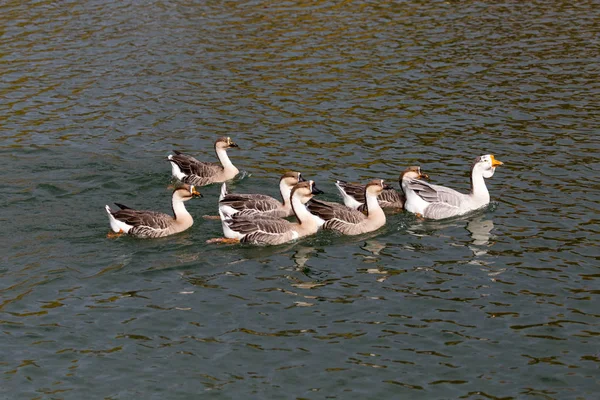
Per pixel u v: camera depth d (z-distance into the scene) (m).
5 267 22.86
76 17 46.03
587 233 24.86
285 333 19.97
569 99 35.47
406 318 20.61
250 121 34.22
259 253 24.11
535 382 18.09
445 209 26.53
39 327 20.09
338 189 28.42
